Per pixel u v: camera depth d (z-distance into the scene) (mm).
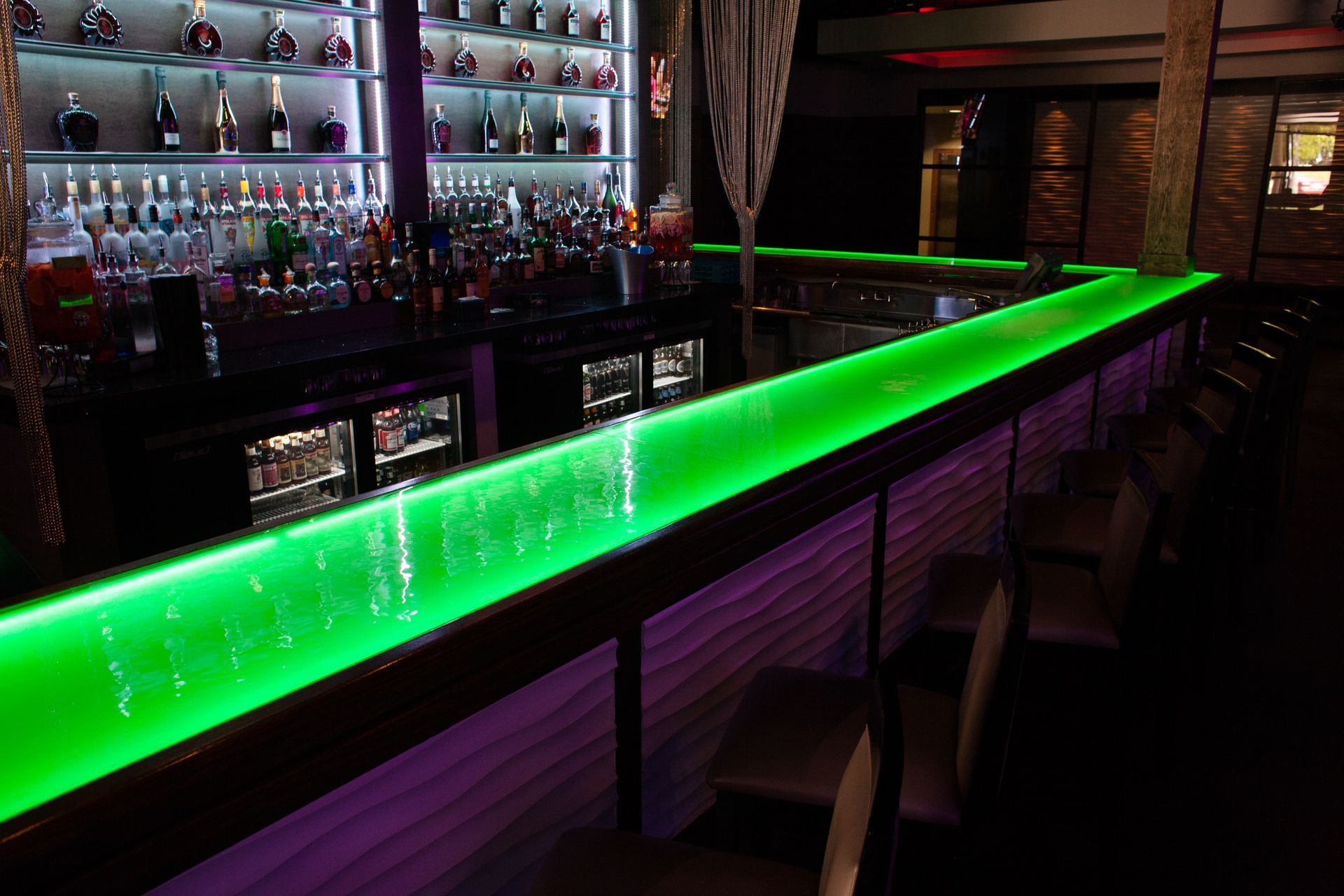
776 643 2277
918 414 2488
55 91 3574
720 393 2771
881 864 928
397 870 1438
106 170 3752
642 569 1598
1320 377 7867
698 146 8758
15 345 2629
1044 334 3697
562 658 1474
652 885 1356
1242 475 3412
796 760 1646
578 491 1886
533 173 5582
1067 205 11727
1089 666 2729
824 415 2486
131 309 3354
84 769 997
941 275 5777
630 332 5090
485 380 4383
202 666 1206
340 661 1215
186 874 1171
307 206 4191
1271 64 10570
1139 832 2391
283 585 1442
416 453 4270
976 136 11883
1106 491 3152
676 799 2051
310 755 1145
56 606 1372
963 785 1555
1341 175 10477
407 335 4137
